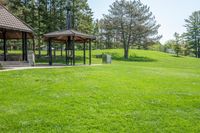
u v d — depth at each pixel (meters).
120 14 42.16
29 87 8.83
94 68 15.18
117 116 6.04
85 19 36.22
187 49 70.19
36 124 5.51
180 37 66.31
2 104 6.89
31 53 18.34
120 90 8.66
